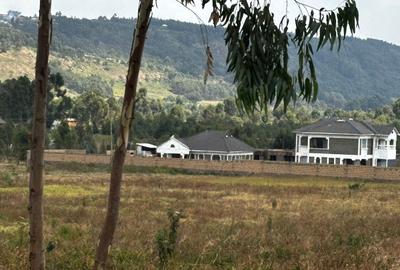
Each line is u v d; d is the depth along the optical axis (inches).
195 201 1824.6
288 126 5098.4
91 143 4571.9
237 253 730.8
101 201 1679.4
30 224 345.4
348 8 352.2
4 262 598.9
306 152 4045.3
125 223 1119.6
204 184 2662.4
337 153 3976.4
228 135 4547.2
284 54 358.6
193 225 1100.5
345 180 3250.5
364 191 2433.6
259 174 3496.6
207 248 727.1
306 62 359.9
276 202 1756.9
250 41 358.6
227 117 5698.8
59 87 4842.5
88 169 3619.6
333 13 354.0
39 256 346.9
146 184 2588.6
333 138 3983.8
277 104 363.6
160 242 667.4
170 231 736.3
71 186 2338.8
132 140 4847.4
